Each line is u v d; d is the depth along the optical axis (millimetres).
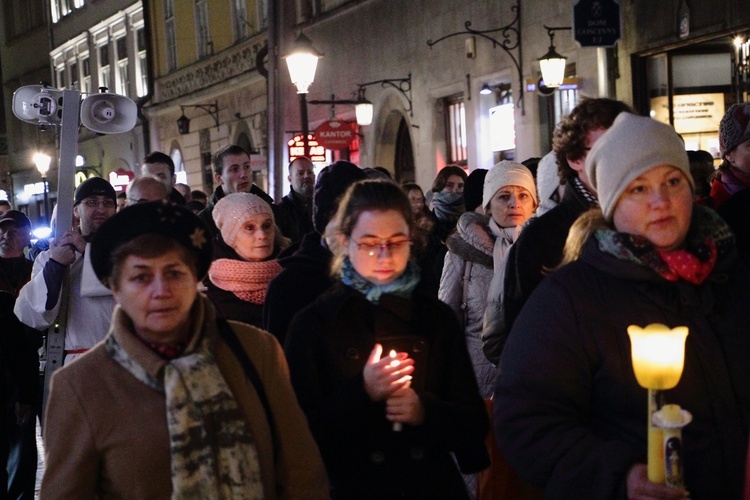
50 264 5641
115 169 36750
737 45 11992
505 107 16234
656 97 13367
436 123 18156
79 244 5719
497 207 5625
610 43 10734
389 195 3436
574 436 2836
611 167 2941
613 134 2975
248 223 5203
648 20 13211
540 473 2883
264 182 25547
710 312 2885
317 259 4102
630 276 2887
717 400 2830
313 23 22234
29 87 7371
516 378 2963
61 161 6203
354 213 3430
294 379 3479
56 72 42125
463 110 17594
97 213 6066
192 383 2938
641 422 2869
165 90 32406
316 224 4180
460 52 17156
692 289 2889
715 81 12742
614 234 2920
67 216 6082
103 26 37156
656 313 2871
